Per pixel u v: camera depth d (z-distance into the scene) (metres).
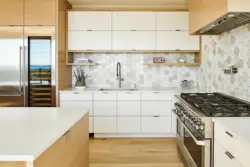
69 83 4.53
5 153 1.04
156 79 4.61
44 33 3.89
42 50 3.92
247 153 1.25
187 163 2.56
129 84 4.61
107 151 3.41
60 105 4.02
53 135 1.33
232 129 1.46
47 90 3.95
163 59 4.44
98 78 4.63
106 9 4.28
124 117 4.04
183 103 2.71
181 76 4.59
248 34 2.49
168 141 3.87
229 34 2.99
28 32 3.90
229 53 3.00
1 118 1.80
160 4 4.58
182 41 4.24
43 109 2.23
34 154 1.03
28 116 1.88
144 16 4.23
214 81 3.56
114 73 4.62
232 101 2.53
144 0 4.37
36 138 1.27
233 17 2.09
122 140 3.94
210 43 3.74
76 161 1.79
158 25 4.23
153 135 4.11
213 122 1.84
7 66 3.90
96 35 4.25
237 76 2.76
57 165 1.36
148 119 4.04
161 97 4.02
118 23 4.24
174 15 4.22
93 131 4.06
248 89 2.49
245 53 2.55
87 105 4.05
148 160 3.06
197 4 2.69
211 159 1.87
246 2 1.77
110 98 4.03
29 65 3.93
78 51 4.29
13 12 3.90
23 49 3.88
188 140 2.51
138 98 4.02
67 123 1.62
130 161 3.03
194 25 2.85
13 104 3.92
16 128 1.49
